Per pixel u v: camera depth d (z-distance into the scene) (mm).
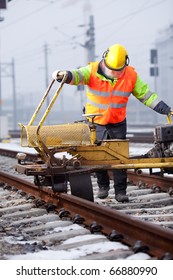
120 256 5148
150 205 7789
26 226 6562
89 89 7656
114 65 7367
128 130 45906
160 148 7602
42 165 7422
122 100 7617
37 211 7191
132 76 7621
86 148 7355
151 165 7375
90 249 5402
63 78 7184
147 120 100938
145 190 8859
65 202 7020
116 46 7492
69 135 7320
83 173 7301
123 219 5672
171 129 7430
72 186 7238
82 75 7426
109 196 8500
